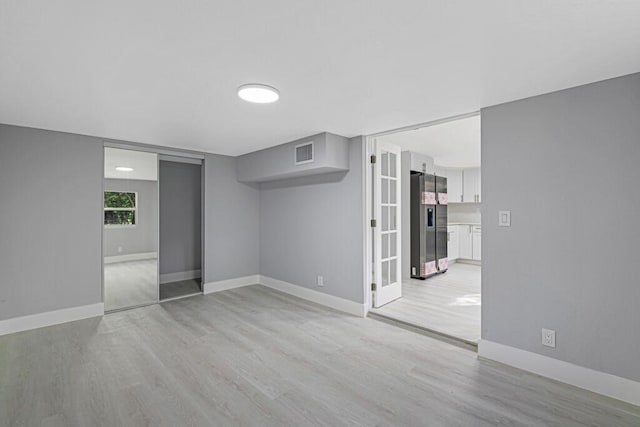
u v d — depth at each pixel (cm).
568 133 228
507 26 155
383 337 314
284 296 462
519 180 251
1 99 254
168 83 225
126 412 197
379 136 381
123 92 241
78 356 271
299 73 211
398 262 436
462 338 297
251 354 277
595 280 217
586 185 221
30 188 334
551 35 163
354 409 200
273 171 437
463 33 162
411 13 146
